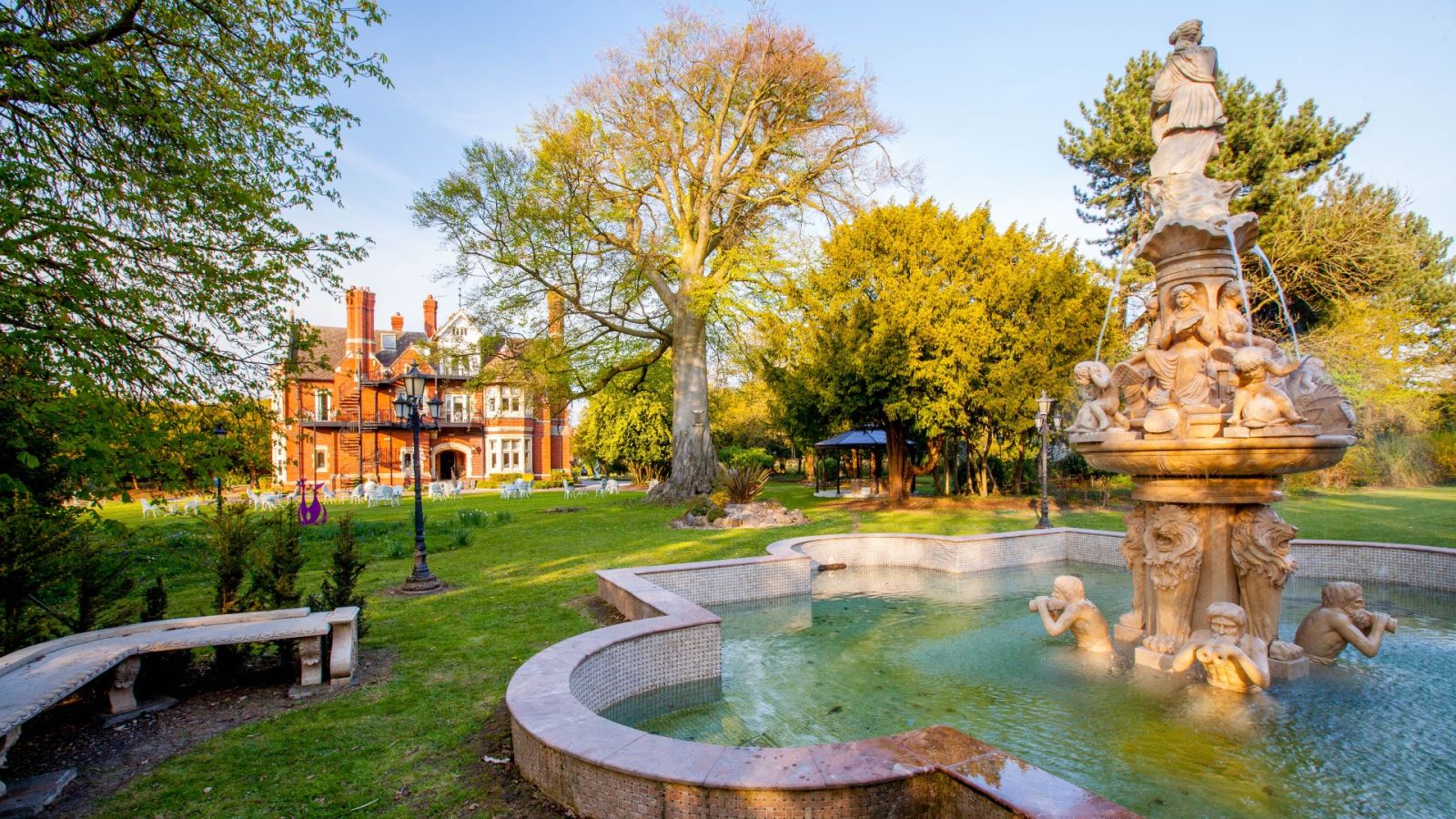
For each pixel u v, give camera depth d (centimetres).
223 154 789
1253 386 539
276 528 693
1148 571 634
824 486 3189
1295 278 2344
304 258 802
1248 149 2272
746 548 1320
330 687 570
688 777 328
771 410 2664
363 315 4094
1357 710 502
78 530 670
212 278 721
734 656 715
